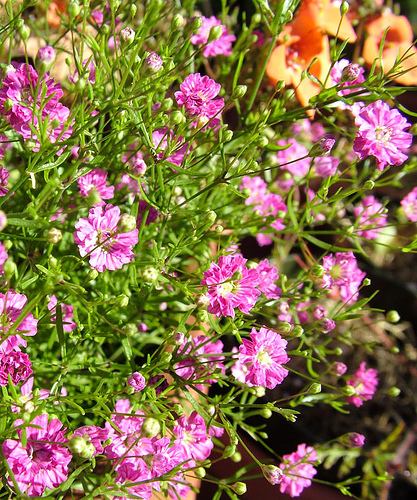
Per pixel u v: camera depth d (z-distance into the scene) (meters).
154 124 0.16
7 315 0.13
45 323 0.15
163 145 0.17
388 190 0.30
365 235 0.22
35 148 0.15
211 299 0.15
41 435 0.14
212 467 0.22
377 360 0.28
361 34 0.26
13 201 0.18
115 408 0.16
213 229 0.20
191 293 0.15
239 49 0.22
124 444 0.15
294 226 0.19
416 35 0.34
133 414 0.14
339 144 0.25
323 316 0.18
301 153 0.23
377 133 0.16
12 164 0.19
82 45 0.15
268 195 0.21
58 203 0.17
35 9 0.23
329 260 0.19
